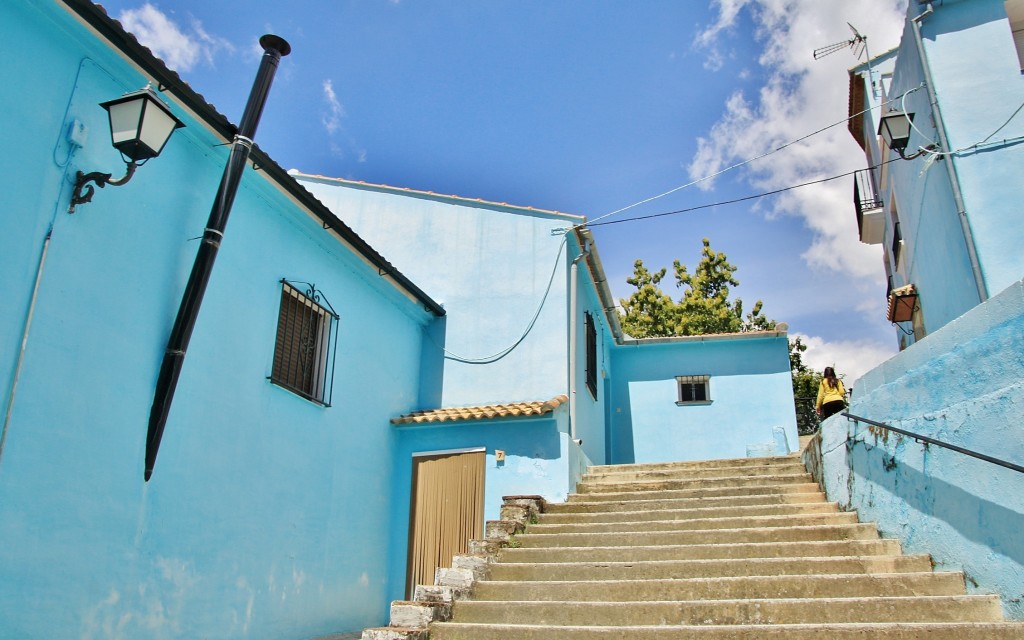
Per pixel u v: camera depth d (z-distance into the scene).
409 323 11.73
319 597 8.46
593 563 6.80
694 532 7.33
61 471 5.49
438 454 10.70
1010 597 4.80
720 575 6.43
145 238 6.63
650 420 16.02
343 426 9.49
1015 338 4.84
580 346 12.52
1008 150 8.80
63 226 5.80
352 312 10.03
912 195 11.29
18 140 5.52
